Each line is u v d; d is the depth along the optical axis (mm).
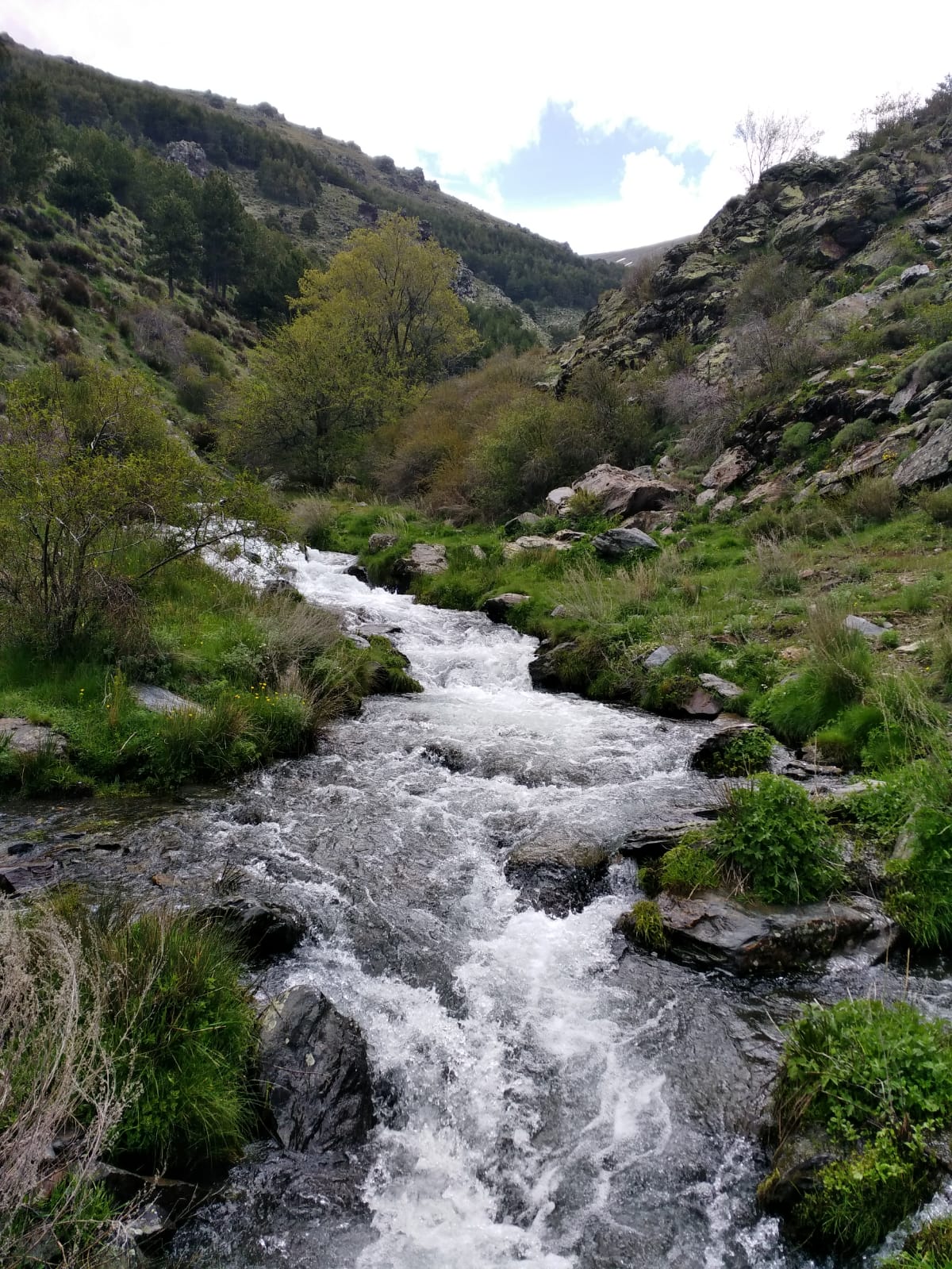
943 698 7223
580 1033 4328
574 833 6195
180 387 35000
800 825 5203
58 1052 2938
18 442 8070
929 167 26812
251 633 9719
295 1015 4102
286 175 119188
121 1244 2889
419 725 8836
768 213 30406
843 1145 3277
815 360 18766
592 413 21719
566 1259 3209
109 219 55375
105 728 7188
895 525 12656
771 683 8797
